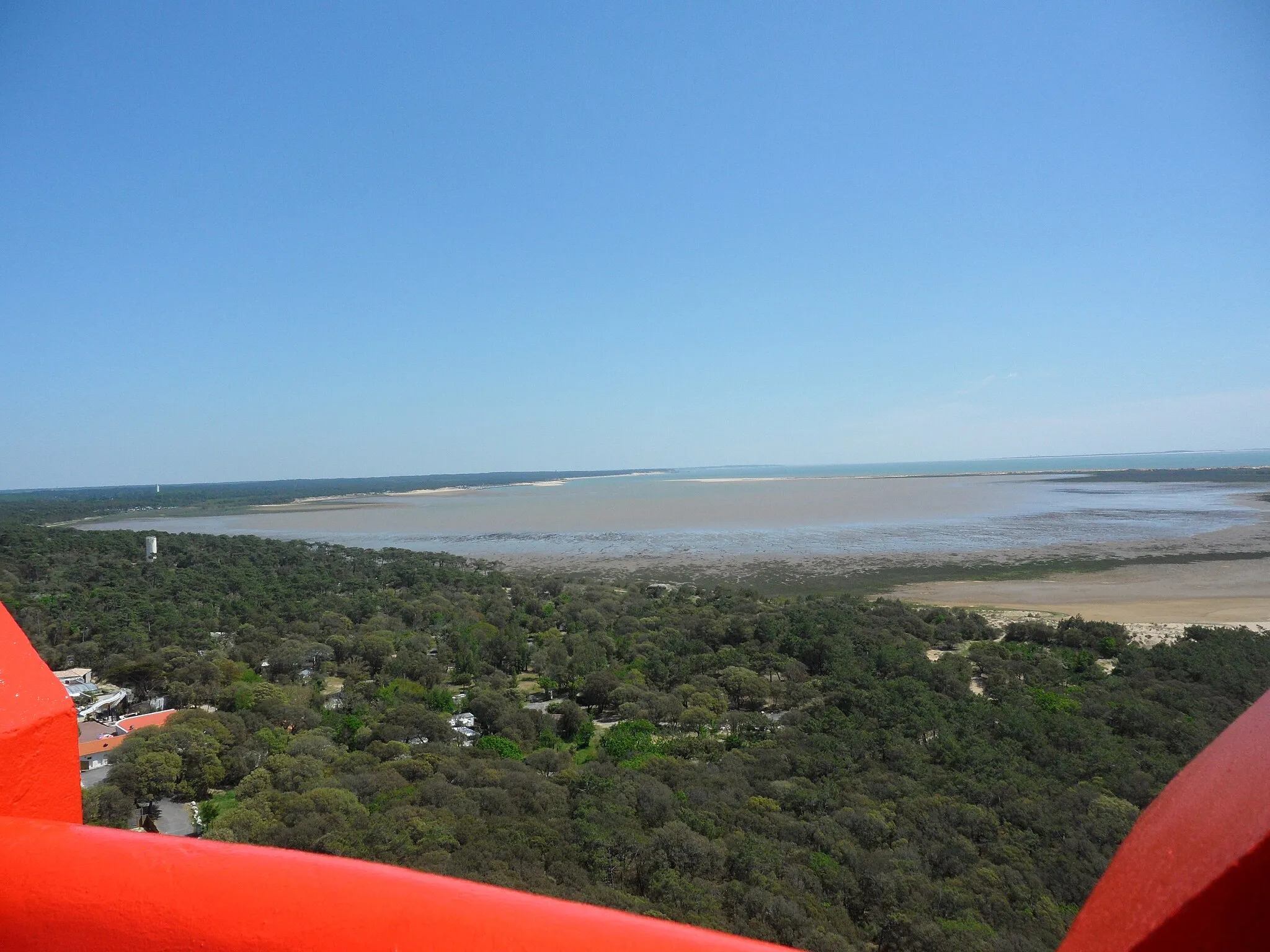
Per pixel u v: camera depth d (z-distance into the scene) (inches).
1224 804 37.8
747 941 42.1
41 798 60.3
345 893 44.3
